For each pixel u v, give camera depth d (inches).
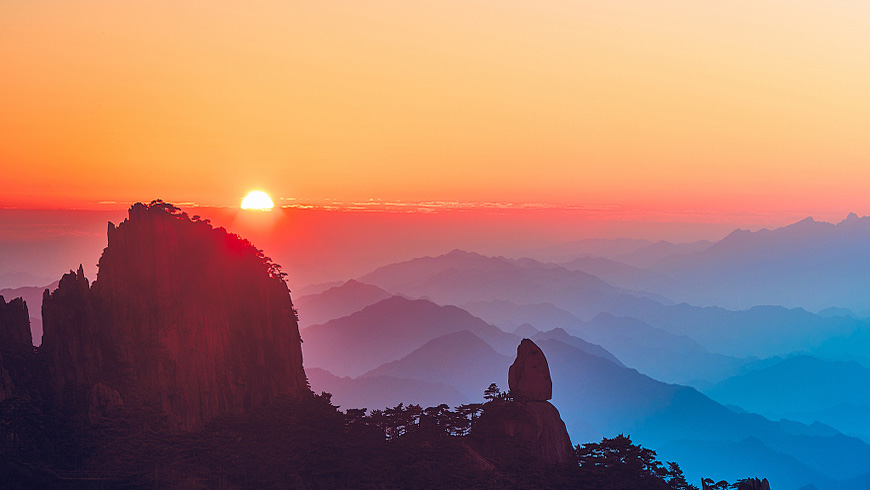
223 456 7224.4
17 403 7185.0
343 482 7401.6
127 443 7145.7
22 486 6486.2
